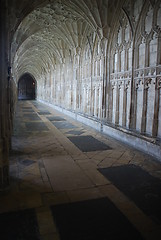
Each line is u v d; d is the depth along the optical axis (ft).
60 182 16.01
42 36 56.29
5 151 14.76
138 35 27.30
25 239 9.77
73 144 27.30
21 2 25.50
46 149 24.89
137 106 28.66
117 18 32.07
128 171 18.30
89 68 44.11
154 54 24.84
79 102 50.42
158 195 14.10
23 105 95.55
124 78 31.12
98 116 40.57
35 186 15.28
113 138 31.01
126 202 13.16
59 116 56.70
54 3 35.37
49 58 83.66
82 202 13.11
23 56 77.61
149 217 11.56
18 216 11.55
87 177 17.01
